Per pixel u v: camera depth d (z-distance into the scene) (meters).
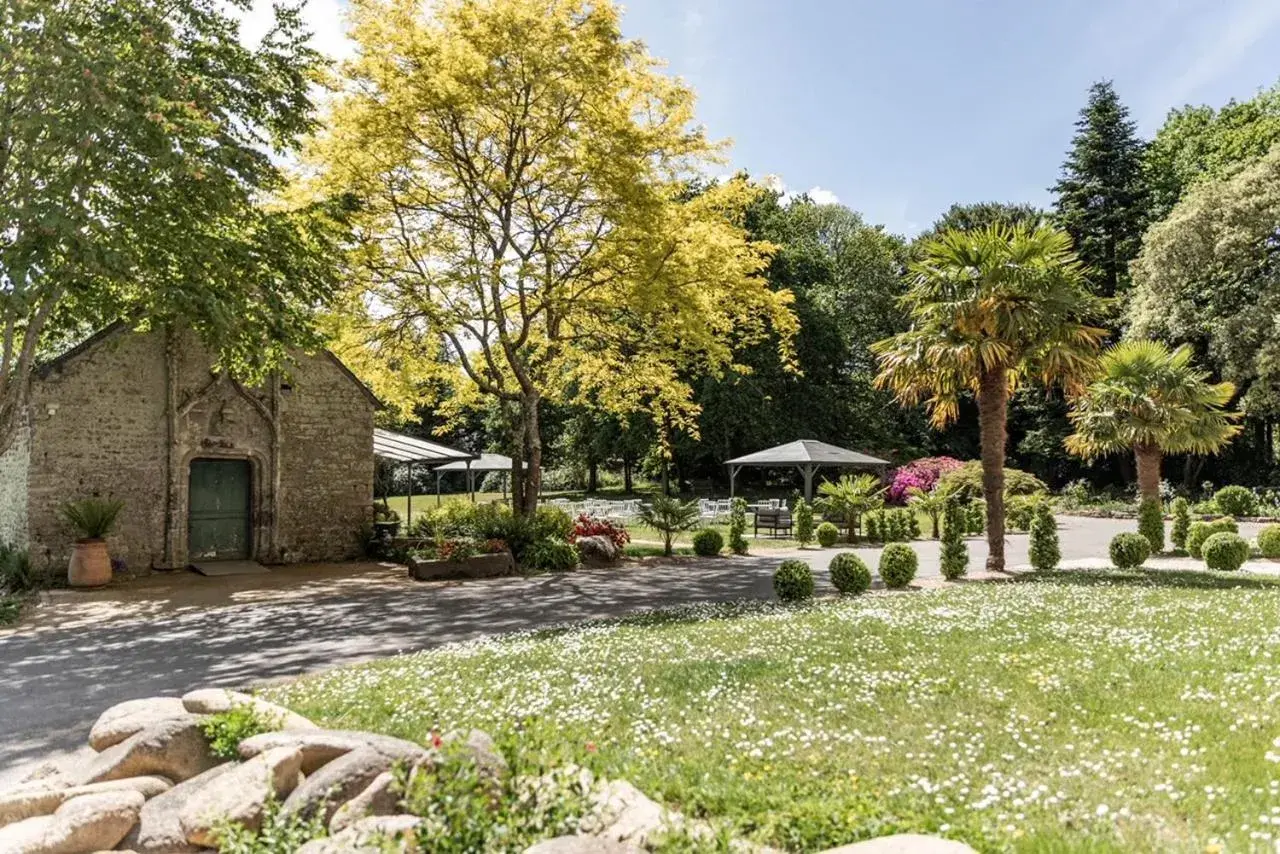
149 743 4.48
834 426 46.00
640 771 4.73
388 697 6.98
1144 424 19.52
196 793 3.85
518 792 3.54
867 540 26.30
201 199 13.66
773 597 13.97
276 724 4.86
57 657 9.64
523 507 20.38
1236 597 11.41
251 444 19.34
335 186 17.27
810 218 55.19
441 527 20.09
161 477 17.97
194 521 18.83
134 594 14.90
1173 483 43.25
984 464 16.73
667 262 17.72
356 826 3.37
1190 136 45.50
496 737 4.43
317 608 13.26
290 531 19.88
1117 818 3.93
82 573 15.69
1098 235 44.91
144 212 13.31
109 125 12.27
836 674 7.08
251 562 18.91
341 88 16.98
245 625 11.74
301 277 15.24
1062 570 16.33
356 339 19.61
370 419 21.27
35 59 12.22
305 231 15.68
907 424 51.62
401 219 18.73
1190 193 37.72
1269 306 33.31
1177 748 4.94
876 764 4.88
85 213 12.83
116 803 3.77
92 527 15.91
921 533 28.17
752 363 42.81
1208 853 3.46
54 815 3.72
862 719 5.80
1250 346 34.03
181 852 3.62
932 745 5.20
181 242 13.40
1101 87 45.12
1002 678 6.79
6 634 11.20
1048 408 46.59
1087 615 9.94
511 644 9.52
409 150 17.38
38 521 16.30
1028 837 3.66
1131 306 38.38
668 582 16.34
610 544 20.31
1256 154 37.75
